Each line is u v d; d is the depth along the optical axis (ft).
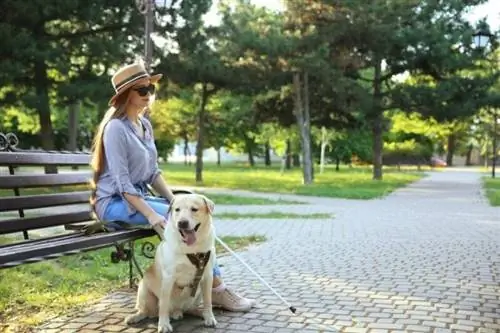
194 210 14.35
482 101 94.73
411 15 94.89
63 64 65.16
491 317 17.06
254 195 70.23
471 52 94.84
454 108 94.22
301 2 83.10
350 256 27.37
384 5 88.07
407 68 97.55
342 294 19.66
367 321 16.53
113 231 16.43
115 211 16.74
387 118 118.32
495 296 19.57
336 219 44.45
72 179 18.75
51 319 16.63
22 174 16.67
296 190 76.95
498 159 241.14
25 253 12.60
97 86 66.59
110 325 15.99
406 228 38.91
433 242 32.14
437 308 17.97
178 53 77.56
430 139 207.62
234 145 185.37
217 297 17.29
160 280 15.40
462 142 252.21
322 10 83.51
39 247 13.30
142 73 16.93
